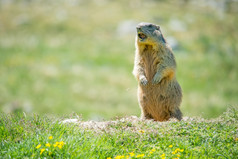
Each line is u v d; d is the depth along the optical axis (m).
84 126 9.28
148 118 11.77
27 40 41.91
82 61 35.56
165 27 43.72
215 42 41.28
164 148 8.04
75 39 42.34
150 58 11.32
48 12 50.72
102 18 47.97
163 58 11.07
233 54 38.44
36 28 45.81
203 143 8.25
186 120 9.70
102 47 39.47
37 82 29.12
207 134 8.52
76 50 38.91
